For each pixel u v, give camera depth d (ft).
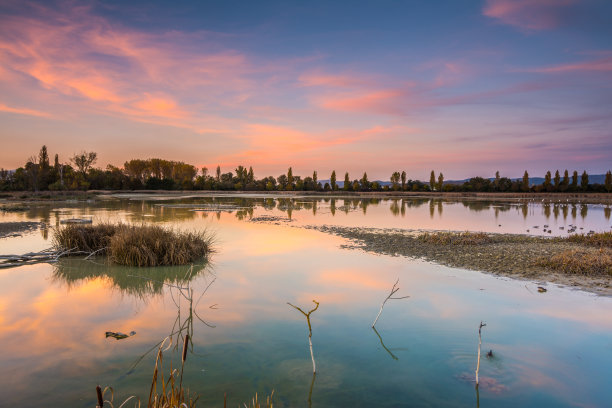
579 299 23.03
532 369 14.51
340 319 19.56
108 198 150.51
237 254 36.63
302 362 14.98
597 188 204.64
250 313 20.39
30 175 175.11
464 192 212.02
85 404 11.77
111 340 16.79
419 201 143.13
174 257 32.09
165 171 298.56
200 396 12.37
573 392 12.94
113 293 23.95
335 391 12.87
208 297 23.16
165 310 20.85
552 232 55.06
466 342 16.87
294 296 23.40
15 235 47.50
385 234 51.08
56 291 24.32
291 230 54.90
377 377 13.89
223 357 15.30
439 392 12.92
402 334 17.71
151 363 14.67
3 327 18.22
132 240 32.63
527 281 27.09
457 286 25.72
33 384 13.01
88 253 35.81
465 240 43.01
